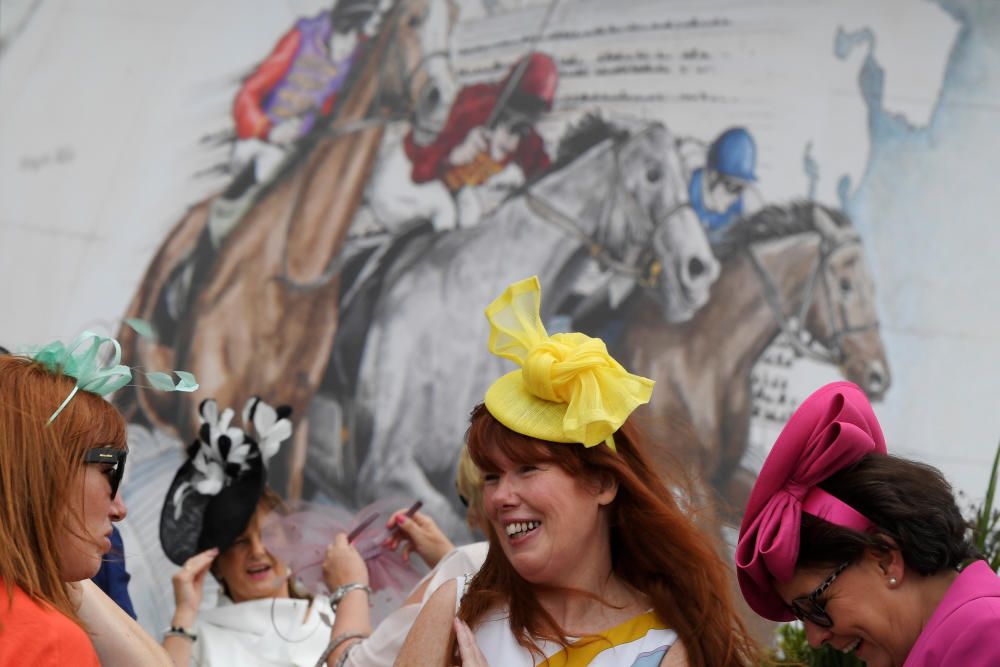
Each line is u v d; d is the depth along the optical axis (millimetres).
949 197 5469
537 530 1661
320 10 5504
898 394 5336
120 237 5254
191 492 2756
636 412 1907
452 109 5469
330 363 5258
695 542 1734
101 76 5355
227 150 5383
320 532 2646
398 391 5254
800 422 1635
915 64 5531
